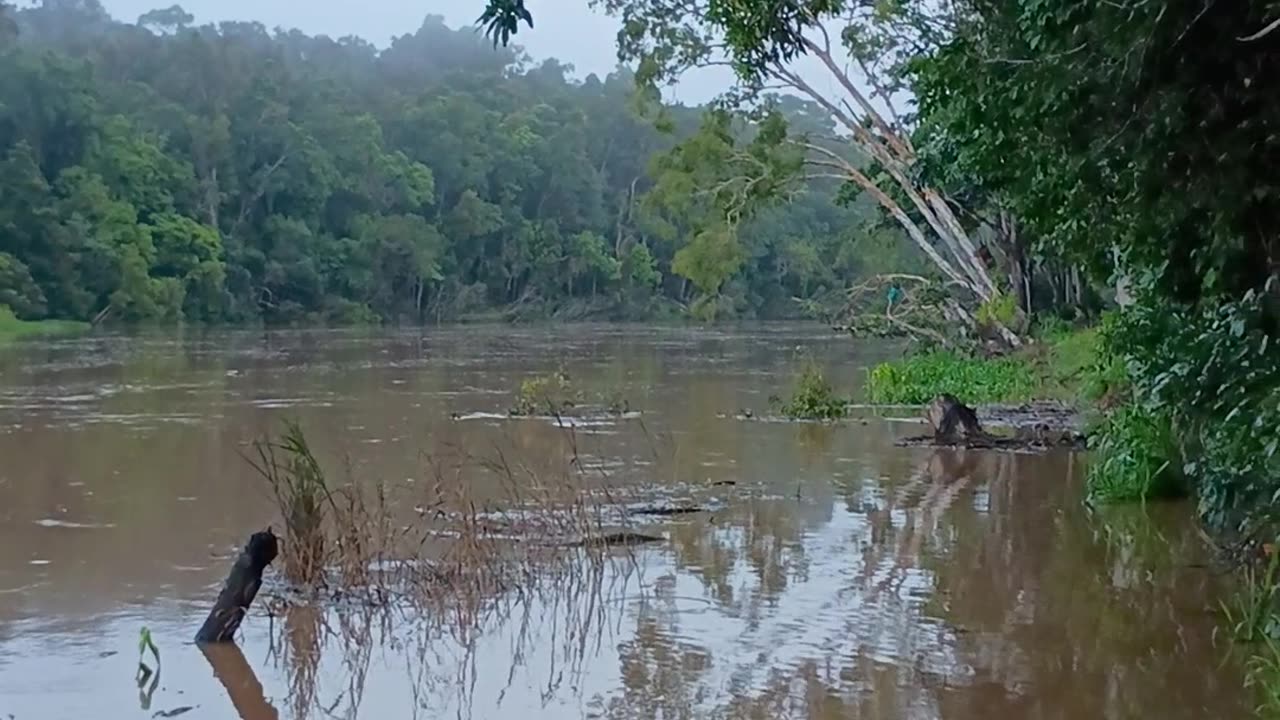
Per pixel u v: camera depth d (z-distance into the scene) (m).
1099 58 7.17
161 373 28.30
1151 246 7.95
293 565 8.58
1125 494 11.53
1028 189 9.30
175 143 67.31
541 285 76.00
